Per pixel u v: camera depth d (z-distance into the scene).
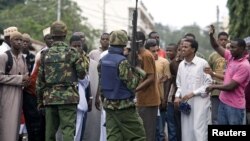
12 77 9.51
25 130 11.16
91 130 10.50
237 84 9.47
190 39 10.26
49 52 8.62
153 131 10.19
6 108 9.56
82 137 10.23
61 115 8.58
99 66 8.79
